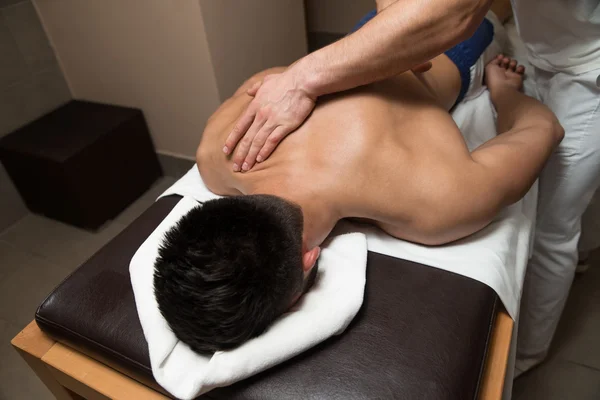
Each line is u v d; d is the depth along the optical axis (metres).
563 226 1.09
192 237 0.61
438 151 0.79
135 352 0.75
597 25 0.87
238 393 0.67
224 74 1.67
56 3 1.72
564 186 1.04
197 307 0.59
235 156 0.87
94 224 1.81
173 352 0.70
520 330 1.23
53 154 1.63
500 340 0.75
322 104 0.83
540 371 1.28
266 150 0.83
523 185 0.81
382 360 0.68
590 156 0.99
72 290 0.85
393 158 0.77
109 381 0.80
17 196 1.89
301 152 0.81
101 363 0.82
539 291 1.18
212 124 0.98
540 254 1.14
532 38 1.01
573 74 0.95
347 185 0.77
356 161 0.77
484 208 0.77
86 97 1.98
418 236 0.81
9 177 1.83
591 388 1.22
